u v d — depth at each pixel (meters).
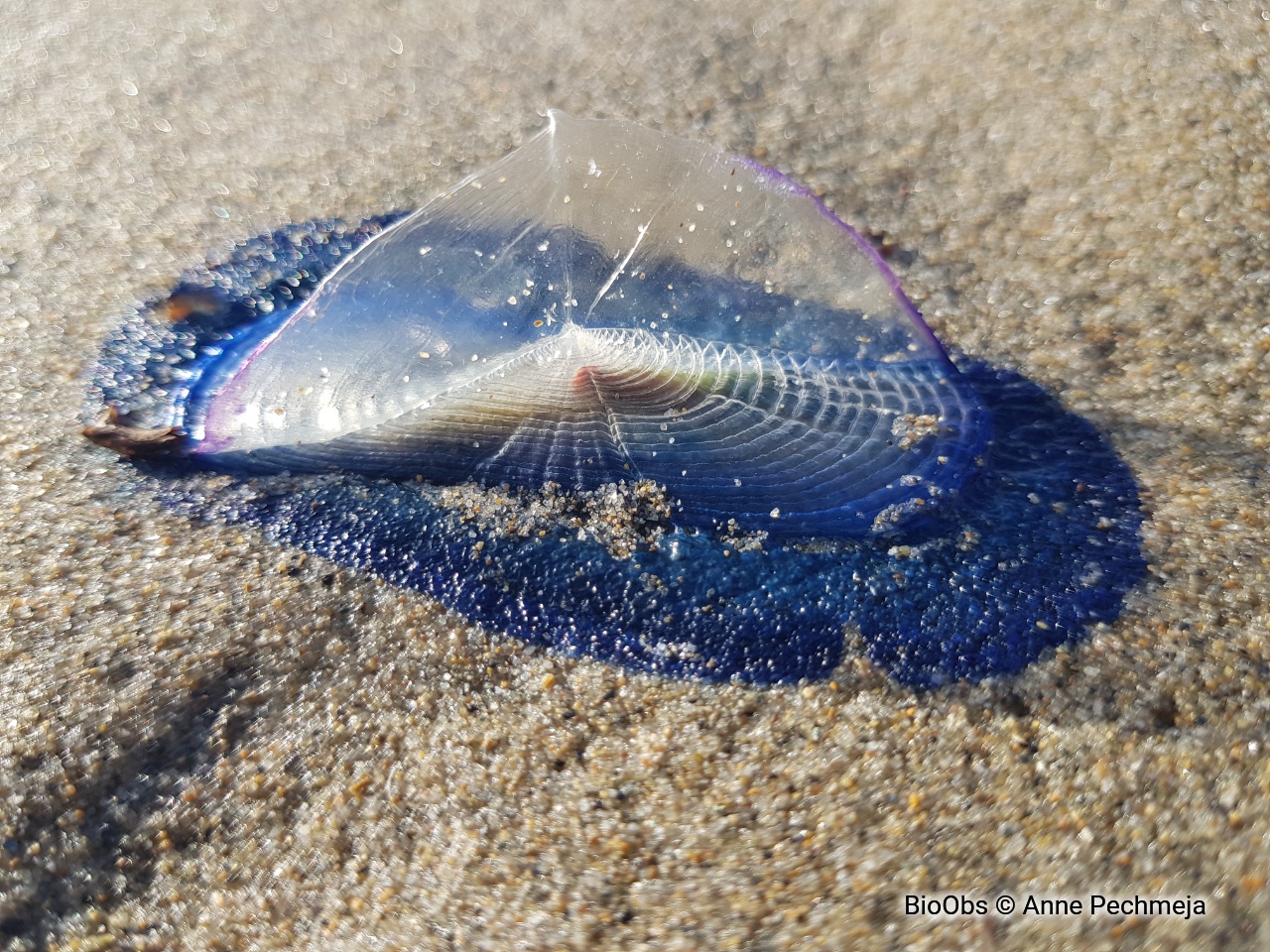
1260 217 0.06
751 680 0.05
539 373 0.06
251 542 0.05
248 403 0.06
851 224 0.07
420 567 0.05
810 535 0.05
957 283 0.07
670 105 0.08
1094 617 0.05
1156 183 0.07
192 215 0.07
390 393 0.06
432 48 0.09
